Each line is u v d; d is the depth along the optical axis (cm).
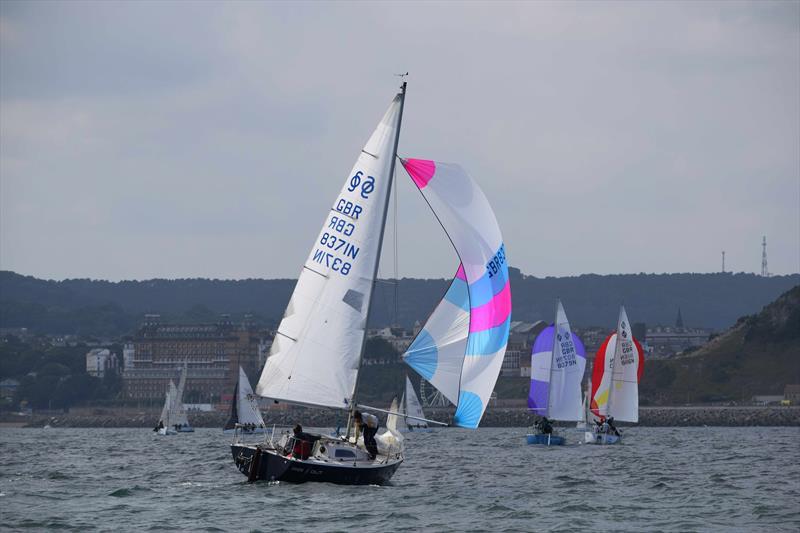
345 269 15188
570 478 19388
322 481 14962
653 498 15975
